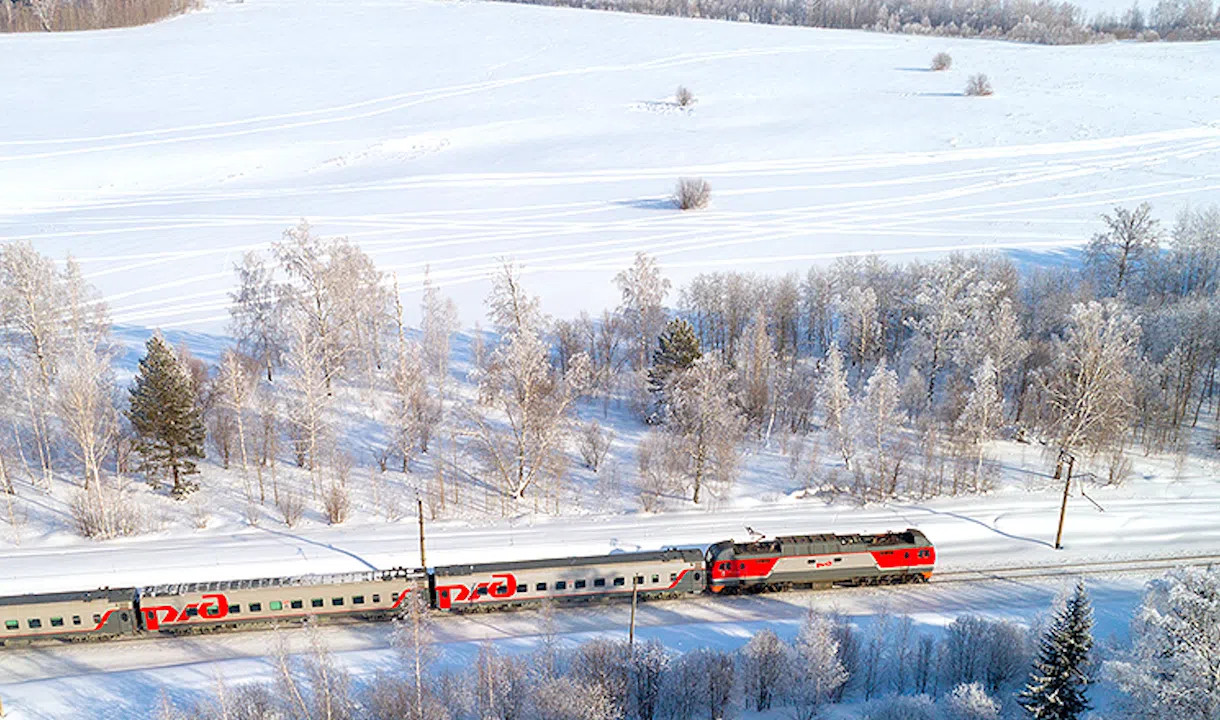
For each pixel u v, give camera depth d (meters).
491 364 97.06
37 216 173.62
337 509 87.31
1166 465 98.50
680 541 85.19
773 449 102.44
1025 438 103.62
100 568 80.25
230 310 117.12
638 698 63.28
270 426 95.88
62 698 65.12
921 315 118.31
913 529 82.62
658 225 164.88
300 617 74.25
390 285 140.25
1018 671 66.12
